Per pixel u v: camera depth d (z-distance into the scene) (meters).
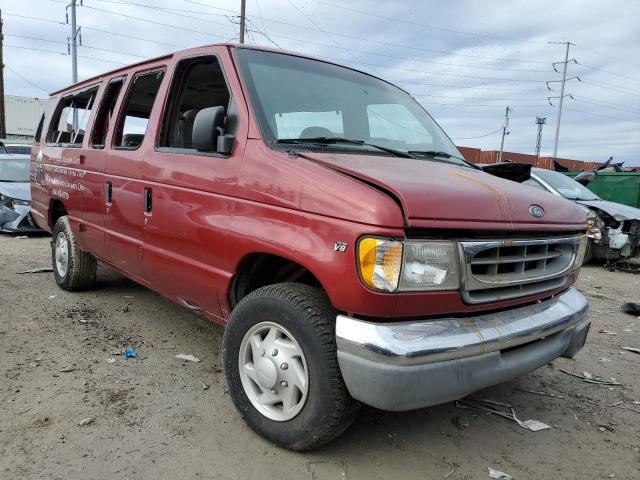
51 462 2.60
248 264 3.01
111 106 4.68
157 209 3.61
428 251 2.37
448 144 4.09
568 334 3.08
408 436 3.07
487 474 2.74
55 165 5.52
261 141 2.92
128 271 4.28
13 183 9.83
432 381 2.34
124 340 4.26
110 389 3.39
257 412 2.87
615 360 4.54
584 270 9.02
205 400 3.31
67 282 5.40
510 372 2.65
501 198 2.71
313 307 2.59
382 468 2.72
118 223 4.17
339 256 2.37
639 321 5.86
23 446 2.72
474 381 2.48
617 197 12.55
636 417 3.47
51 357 3.84
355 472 2.67
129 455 2.70
